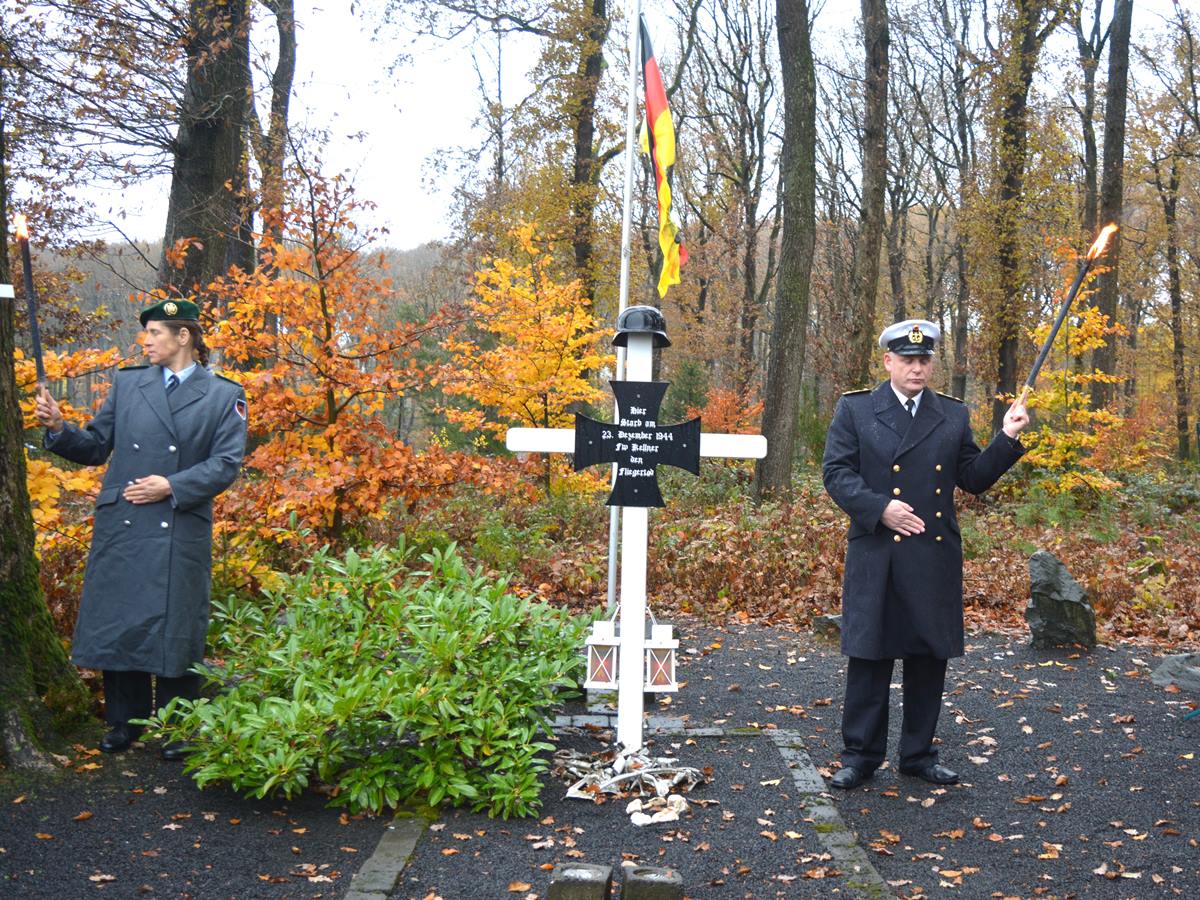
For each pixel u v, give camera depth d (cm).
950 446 460
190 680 470
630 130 671
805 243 1427
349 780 416
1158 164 3025
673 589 887
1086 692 608
